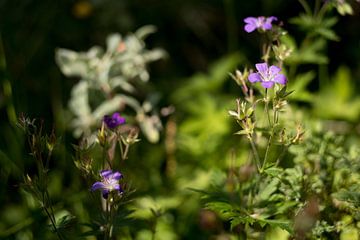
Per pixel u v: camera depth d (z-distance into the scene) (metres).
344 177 3.08
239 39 6.42
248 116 2.74
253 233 3.14
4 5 5.71
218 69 5.46
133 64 4.84
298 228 2.79
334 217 2.98
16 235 3.91
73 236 3.76
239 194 3.11
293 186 3.03
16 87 5.12
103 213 2.99
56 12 5.80
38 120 5.24
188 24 6.26
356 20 6.21
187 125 5.00
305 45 4.16
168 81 5.93
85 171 2.78
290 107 3.90
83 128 4.75
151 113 5.41
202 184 4.48
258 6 6.38
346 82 5.28
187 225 4.20
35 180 2.82
